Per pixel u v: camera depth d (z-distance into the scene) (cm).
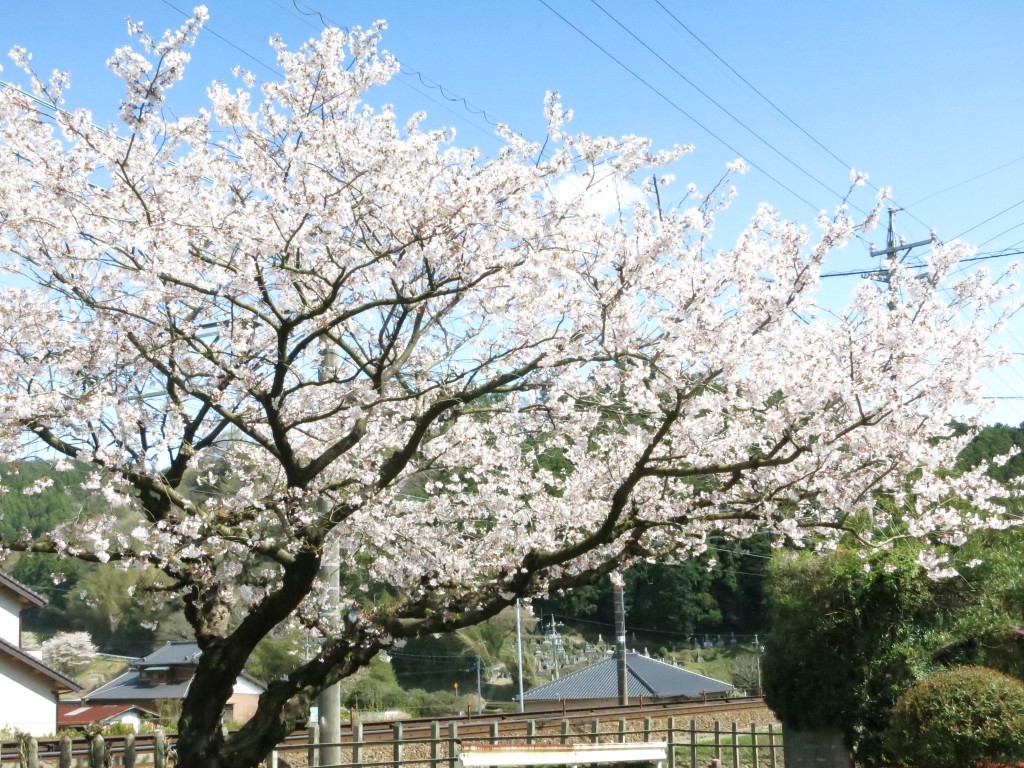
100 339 791
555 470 1081
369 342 980
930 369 835
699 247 838
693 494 991
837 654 1106
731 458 920
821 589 1108
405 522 998
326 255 803
